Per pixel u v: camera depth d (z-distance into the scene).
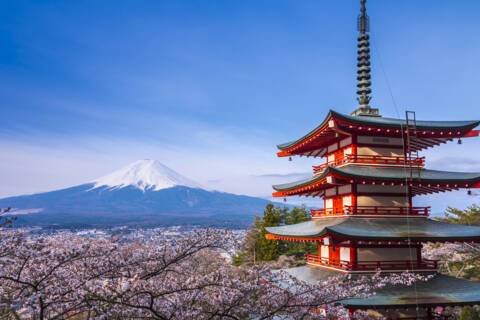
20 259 13.16
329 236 25.27
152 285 13.70
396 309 24.12
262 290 16.58
